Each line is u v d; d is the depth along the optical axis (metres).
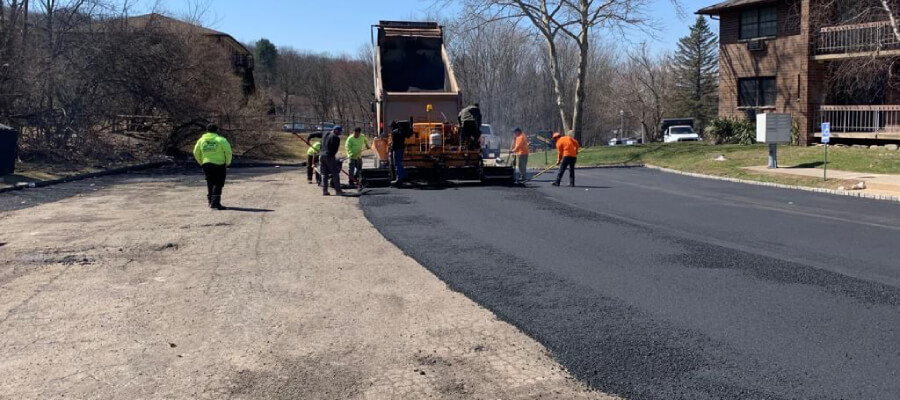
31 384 5.15
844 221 12.87
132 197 17.30
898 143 26.45
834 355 5.57
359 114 85.56
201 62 34.62
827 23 28.02
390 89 20.30
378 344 6.05
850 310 6.80
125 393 4.99
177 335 6.29
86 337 6.22
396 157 18.81
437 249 10.09
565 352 5.75
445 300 7.41
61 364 5.55
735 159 25.73
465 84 59.03
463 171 19.53
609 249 10.02
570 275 8.40
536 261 9.21
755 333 6.14
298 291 7.84
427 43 20.86
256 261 9.43
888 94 28.19
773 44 30.84
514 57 60.59
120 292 7.78
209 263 9.30
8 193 17.48
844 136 27.39
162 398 4.91
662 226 12.20
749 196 17.22
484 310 7.02
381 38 20.39
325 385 5.14
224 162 14.96
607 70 73.50
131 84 29.78
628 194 17.55
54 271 8.80
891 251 9.86
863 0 25.64
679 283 7.96
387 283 8.17
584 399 4.85
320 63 89.38
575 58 65.88
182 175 24.81
